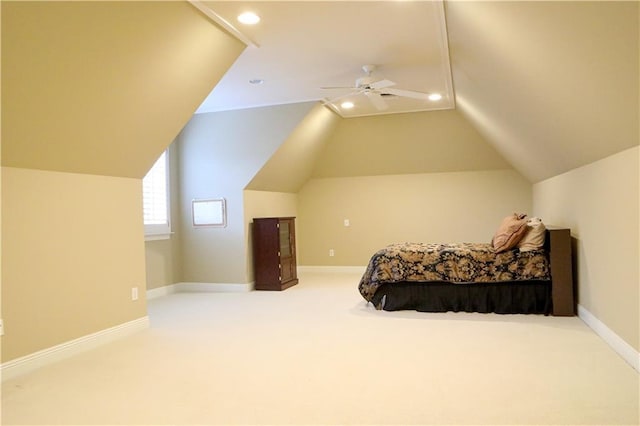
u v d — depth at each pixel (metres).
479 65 3.68
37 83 2.72
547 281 4.31
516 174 7.12
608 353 3.17
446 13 3.27
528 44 2.62
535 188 6.74
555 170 4.92
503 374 2.83
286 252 6.40
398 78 4.92
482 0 2.50
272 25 3.47
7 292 3.00
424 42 3.87
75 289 3.52
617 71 2.15
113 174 3.91
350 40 3.81
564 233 4.20
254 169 6.11
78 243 3.56
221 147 6.25
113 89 3.19
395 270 4.62
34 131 2.96
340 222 7.90
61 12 2.50
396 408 2.40
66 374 3.04
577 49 2.25
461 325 4.02
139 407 2.50
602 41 2.03
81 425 2.31
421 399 2.50
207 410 2.44
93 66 2.92
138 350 3.54
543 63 2.70
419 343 3.51
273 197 7.12
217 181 6.27
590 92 2.55
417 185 7.52
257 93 5.41
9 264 3.02
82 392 2.73
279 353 3.37
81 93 3.01
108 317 3.82
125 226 4.06
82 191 3.61
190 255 6.43
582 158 3.79
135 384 2.83
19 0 2.31
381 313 4.60
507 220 4.66
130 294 4.08
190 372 3.02
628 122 2.53
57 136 3.13
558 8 2.05
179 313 4.86
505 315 4.35
